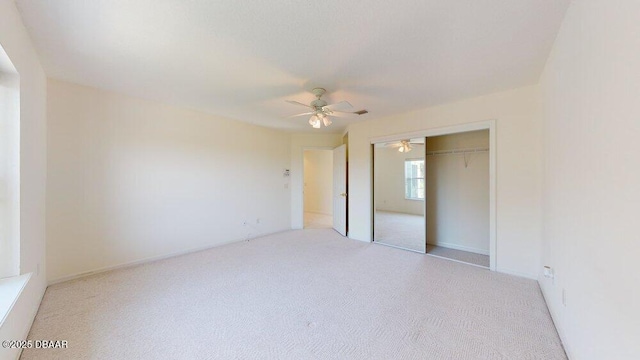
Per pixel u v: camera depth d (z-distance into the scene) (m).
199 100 3.51
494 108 3.20
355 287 2.74
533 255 2.95
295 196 5.91
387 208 4.67
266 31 1.88
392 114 4.19
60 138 2.82
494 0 1.54
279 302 2.40
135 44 2.07
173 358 1.65
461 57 2.28
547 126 2.43
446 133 3.65
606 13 1.15
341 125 5.09
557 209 2.04
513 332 1.93
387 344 1.79
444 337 1.87
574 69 1.58
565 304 1.74
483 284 2.80
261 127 5.20
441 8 1.61
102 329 1.96
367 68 2.49
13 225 1.78
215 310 2.25
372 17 1.70
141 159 3.47
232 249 4.21
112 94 3.21
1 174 1.74
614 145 1.06
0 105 1.73
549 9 1.64
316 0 1.53
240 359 1.64
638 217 0.88
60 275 2.83
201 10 1.64
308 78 2.73
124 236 3.32
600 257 1.19
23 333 1.74
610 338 1.09
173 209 3.82
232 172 4.64
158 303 2.37
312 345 1.78
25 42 1.85
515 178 3.06
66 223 2.87
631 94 0.93
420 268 3.32
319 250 4.16
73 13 1.67
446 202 4.42
